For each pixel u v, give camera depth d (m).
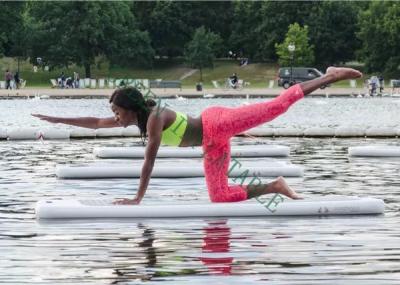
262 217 18.44
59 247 15.45
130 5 138.38
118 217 18.30
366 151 31.86
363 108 71.75
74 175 25.38
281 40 134.00
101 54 133.62
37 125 51.53
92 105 74.94
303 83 19.23
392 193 21.97
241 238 16.20
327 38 131.38
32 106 73.19
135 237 16.31
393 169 27.41
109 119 19.20
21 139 40.72
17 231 16.95
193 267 13.92
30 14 133.38
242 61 133.12
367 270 13.62
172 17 138.62
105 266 14.01
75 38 125.06
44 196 21.64
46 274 13.49
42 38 126.00
